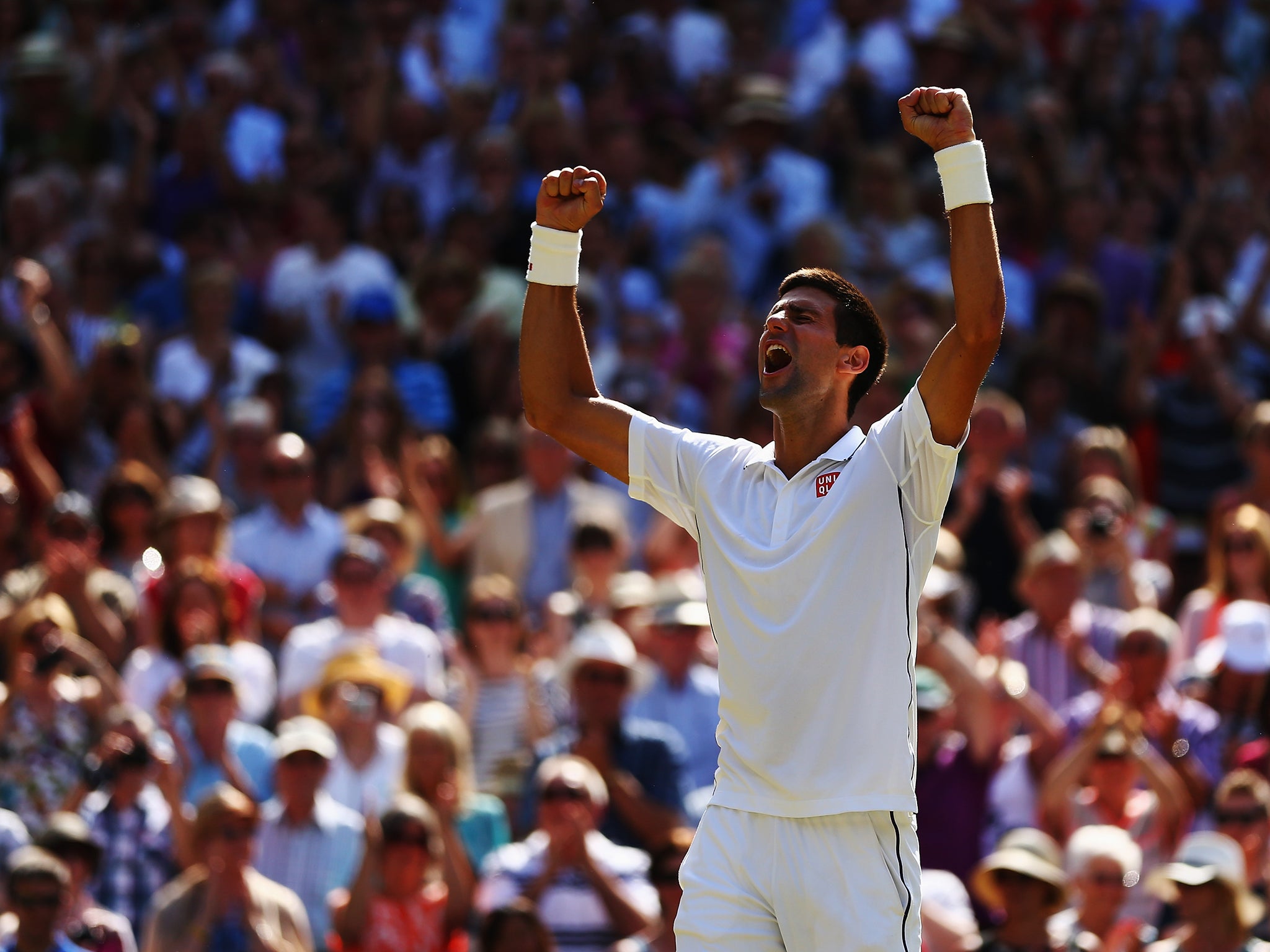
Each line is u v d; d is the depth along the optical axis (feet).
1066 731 91.15
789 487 42.04
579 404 45.52
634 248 146.72
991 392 116.26
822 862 40.75
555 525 111.65
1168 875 76.43
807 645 40.86
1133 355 132.05
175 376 129.59
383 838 78.95
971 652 90.02
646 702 92.48
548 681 95.86
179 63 163.84
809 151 159.84
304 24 169.89
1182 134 157.17
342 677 90.38
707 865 41.93
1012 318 139.13
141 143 152.46
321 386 129.80
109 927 77.30
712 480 43.37
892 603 41.06
